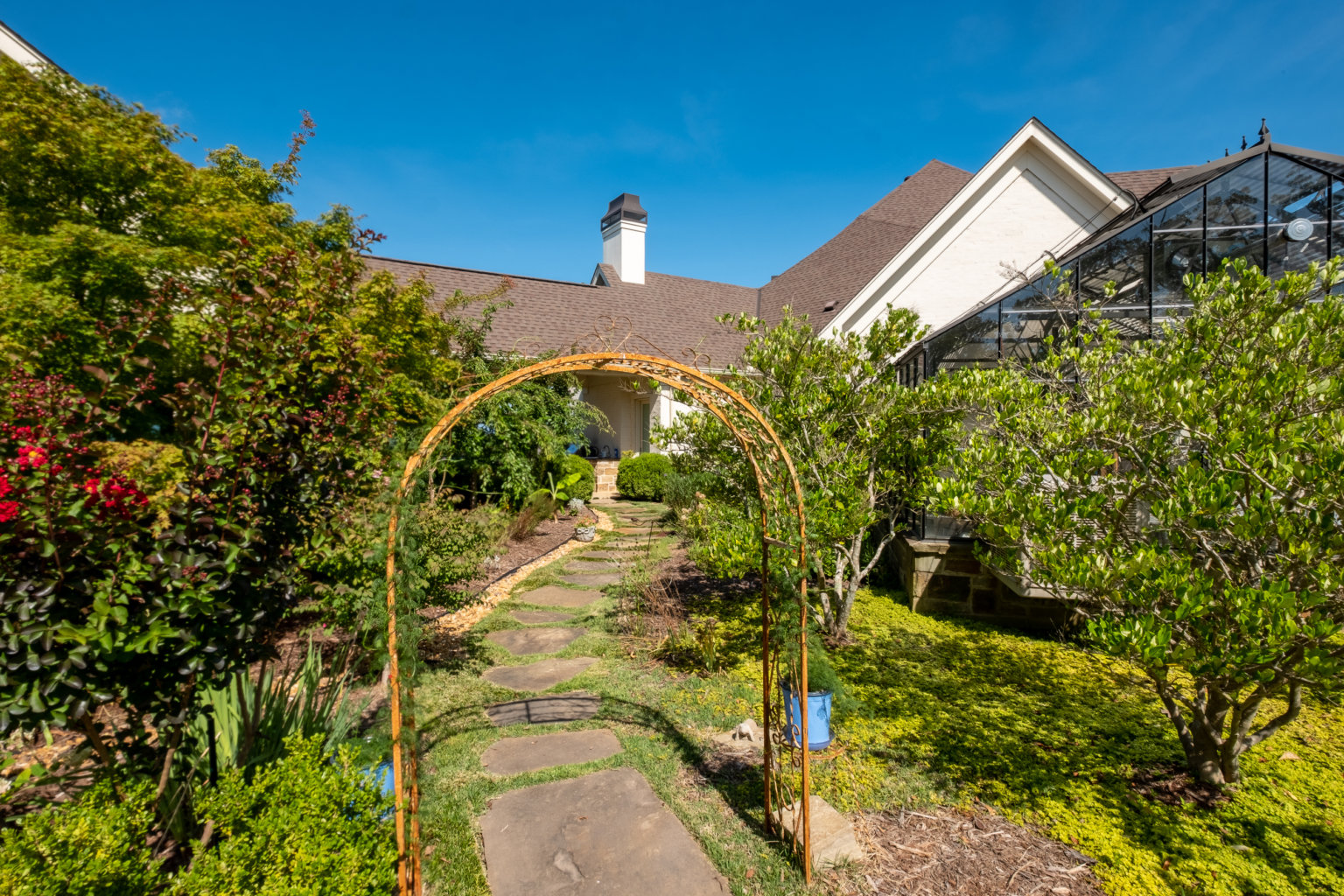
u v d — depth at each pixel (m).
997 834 3.59
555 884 3.21
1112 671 6.07
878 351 6.67
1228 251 7.79
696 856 3.43
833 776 4.21
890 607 8.12
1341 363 3.83
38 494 2.36
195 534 2.64
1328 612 3.44
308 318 3.49
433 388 9.30
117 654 2.52
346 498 3.50
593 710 5.22
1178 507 3.58
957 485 4.73
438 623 7.26
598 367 3.53
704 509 8.90
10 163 5.46
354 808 2.68
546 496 13.62
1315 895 3.06
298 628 6.48
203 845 2.58
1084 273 7.97
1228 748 3.94
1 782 3.74
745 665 6.23
